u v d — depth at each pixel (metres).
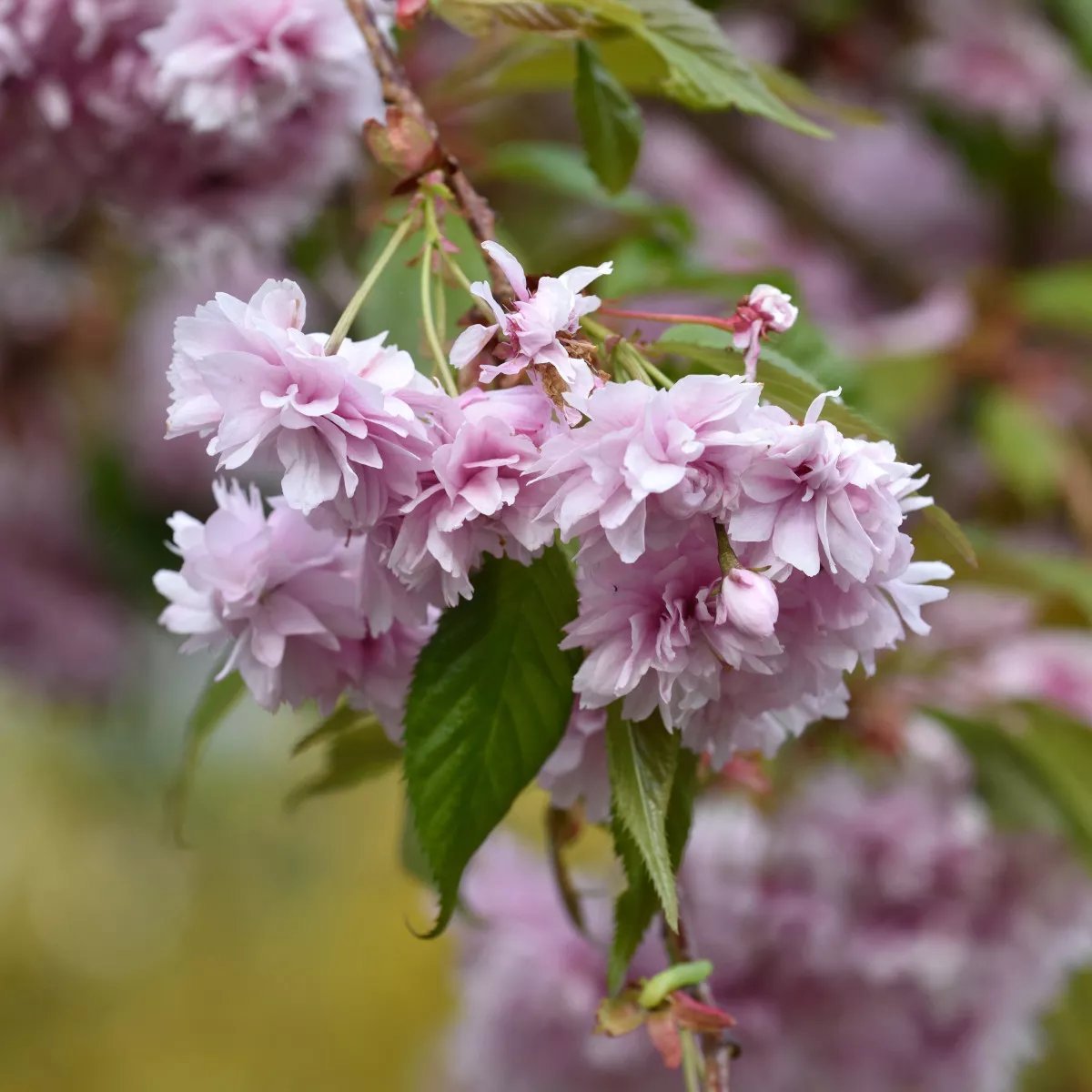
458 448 0.76
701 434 0.76
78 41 0.92
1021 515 1.46
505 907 1.06
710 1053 0.81
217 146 0.93
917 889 1.03
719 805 1.05
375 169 1.03
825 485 0.76
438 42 1.27
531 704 0.79
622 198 1.04
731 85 0.85
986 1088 1.08
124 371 1.75
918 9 1.61
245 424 0.76
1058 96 1.56
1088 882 1.07
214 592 0.80
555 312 0.76
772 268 0.97
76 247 1.60
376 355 0.76
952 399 1.46
